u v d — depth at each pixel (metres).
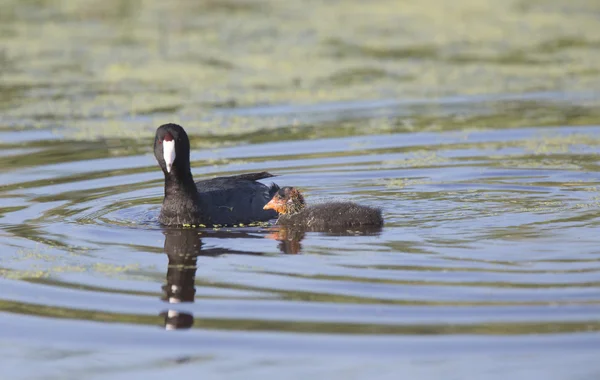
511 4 31.81
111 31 27.61
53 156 16.72
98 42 26.20
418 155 16.36
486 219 12.33
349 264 10.70
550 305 9.28
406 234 11.79
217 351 8.72
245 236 12.20
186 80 22.39
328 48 25.47
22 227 12.66
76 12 30.45
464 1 32.38
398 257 10.87
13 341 9.11
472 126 18.41
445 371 8.16
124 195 14.37
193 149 17.25
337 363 8.39
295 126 18.70
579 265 10.32
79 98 20.91
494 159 15.87
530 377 8.02
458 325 8.96
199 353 8.69
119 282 10.48
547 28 27.81
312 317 9.28
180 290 10.15
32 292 10.26
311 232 12.20
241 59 24.44
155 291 10.18
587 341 8.56
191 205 12.75
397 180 14.77
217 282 10.34
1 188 14.71
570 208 12.71
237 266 10.85
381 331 8.91
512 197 13.45
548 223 11.99
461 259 10.67
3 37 26.73
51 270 10.91
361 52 25.02
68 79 22.53
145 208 13.67
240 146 17.36
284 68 23.48
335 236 11.92
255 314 9.42
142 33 27.30
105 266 11.02
